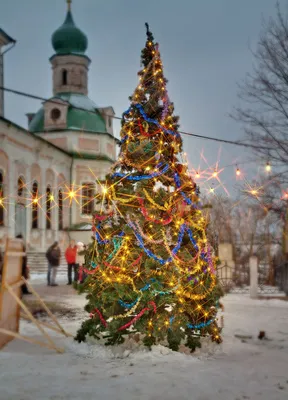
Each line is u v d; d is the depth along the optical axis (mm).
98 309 6457
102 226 6672
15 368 5320
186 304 6289
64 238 32188
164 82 6953
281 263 15531
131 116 6867
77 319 9305
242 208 21984
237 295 13805
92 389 4551
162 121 6695
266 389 4645
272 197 16234
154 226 6277
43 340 6922
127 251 6211
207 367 5418
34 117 36375
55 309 10695
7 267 6152
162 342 6262
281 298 13109
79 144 34188
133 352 5969
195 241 6480
